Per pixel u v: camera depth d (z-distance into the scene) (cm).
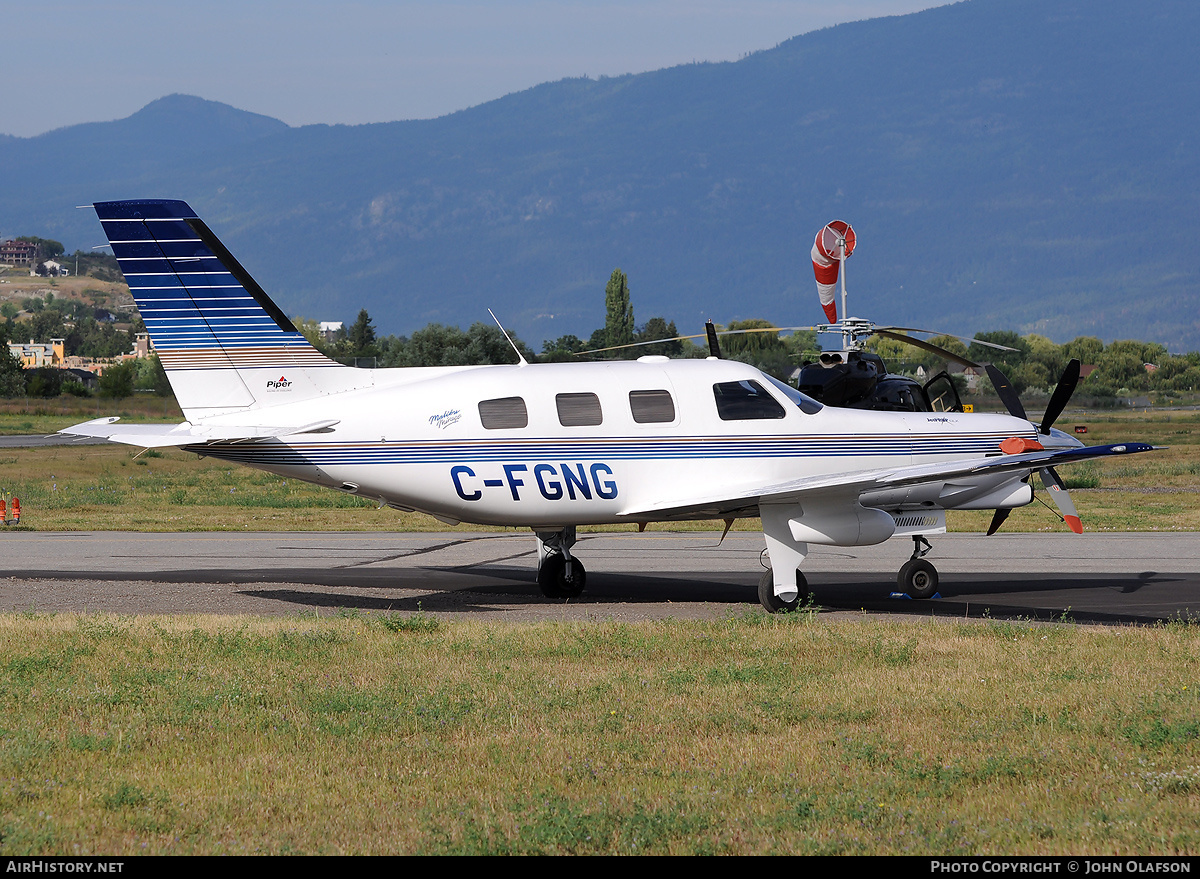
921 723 1698
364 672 2041
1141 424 15975
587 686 1928
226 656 2184
